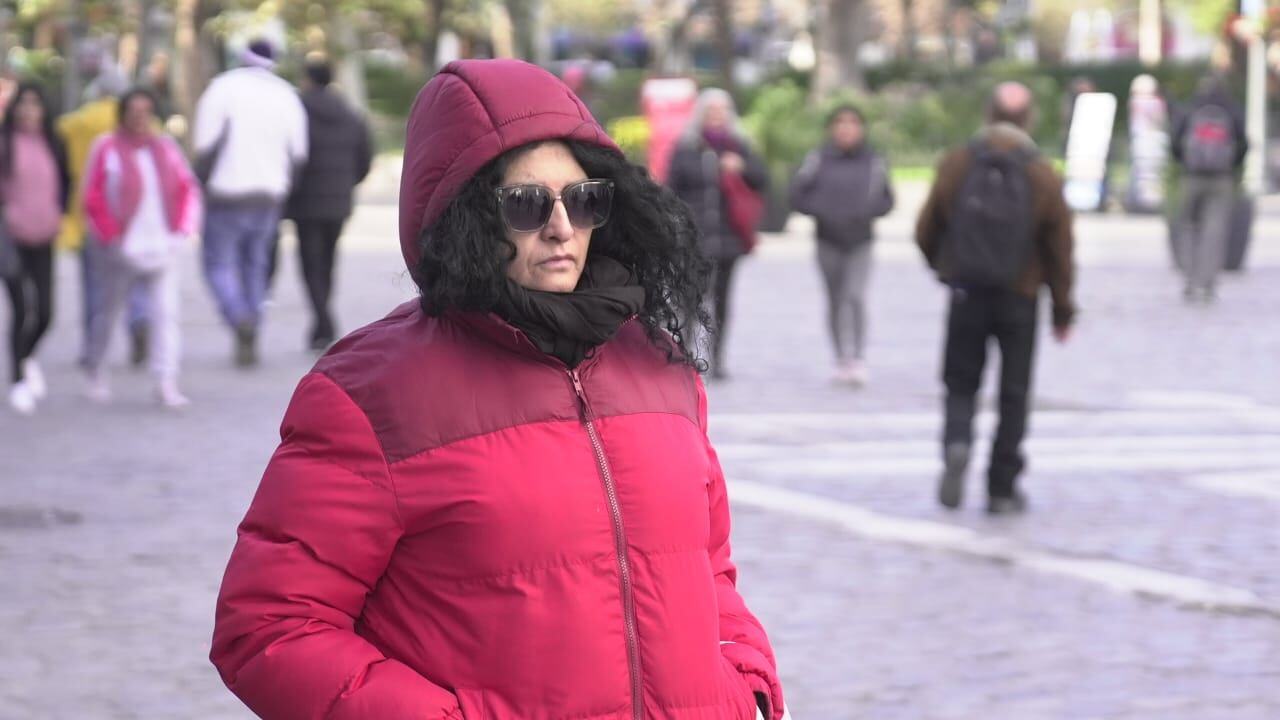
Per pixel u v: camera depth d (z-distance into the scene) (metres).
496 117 2.77
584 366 2.84
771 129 33.47
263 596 2.73
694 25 62.09
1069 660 6.41
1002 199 8.75
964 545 8.23
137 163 11.95
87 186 11.98
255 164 13.92
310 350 14.92
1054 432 11.36
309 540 2.73
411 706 2.64
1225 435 11.20
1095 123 32.09
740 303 18.89
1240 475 9.94
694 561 2.84
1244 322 17.14
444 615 2.74
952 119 41.12
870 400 12.58
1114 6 68.62
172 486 9.34
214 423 11.37
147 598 7.12
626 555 2.77
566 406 2.80
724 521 3.07
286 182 14.14
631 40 74.56
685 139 13.88
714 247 13.71
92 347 12.34
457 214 2.76
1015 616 6.99
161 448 10.46
